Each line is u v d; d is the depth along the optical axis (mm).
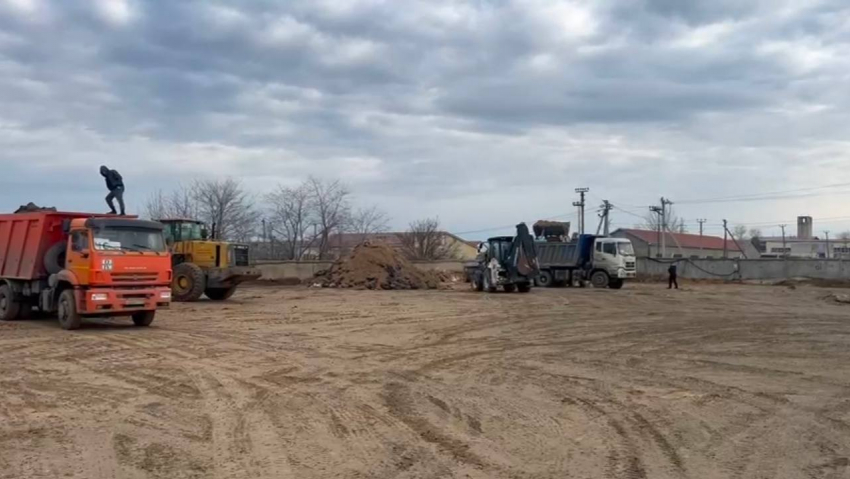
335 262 42438
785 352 15008
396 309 24797
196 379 11734
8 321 20234
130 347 15297
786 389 11109
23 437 8258
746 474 6910
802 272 52312
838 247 106188
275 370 12602
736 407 9844
